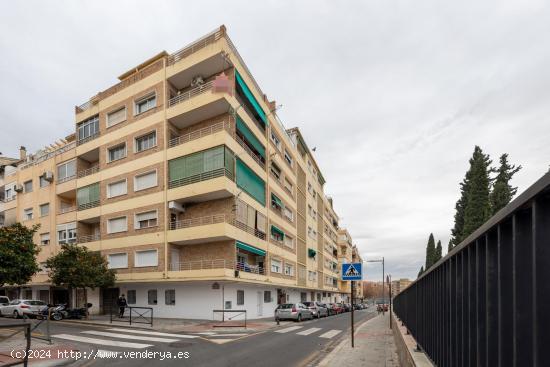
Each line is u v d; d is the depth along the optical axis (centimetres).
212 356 970
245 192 2409
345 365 855
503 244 239
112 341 1198
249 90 2581
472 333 320
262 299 2830
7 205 3406
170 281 2197
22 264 1611
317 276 4697
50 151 3491
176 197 2234
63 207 3006
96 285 2164
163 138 2358
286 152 3575
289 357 991
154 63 2498
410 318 945
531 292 205
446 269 454
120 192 2541
